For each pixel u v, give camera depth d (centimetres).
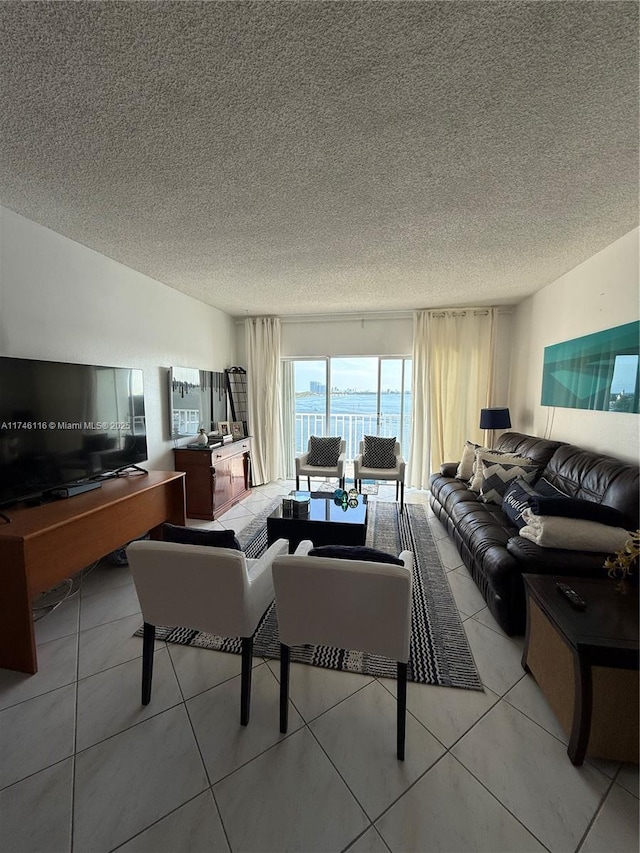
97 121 149
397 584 130
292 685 173
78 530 222
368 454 460
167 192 206
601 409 285
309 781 129
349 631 140
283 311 519
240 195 209
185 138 161
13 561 177
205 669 182
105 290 304
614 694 130
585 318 314
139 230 255
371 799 123
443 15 107
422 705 161
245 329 554
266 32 112
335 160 178
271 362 542
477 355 495
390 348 535
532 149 170
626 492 212
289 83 130
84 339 284
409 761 136
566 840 112
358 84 131
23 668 179
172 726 150
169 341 395
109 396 283
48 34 112
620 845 111
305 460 470
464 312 493
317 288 402
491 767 134
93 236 264
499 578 204
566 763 136
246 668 151
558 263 321
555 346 363
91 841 112
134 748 141
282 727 148
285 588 141
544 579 176
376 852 109
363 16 107
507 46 117
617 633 136
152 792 125
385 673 180
